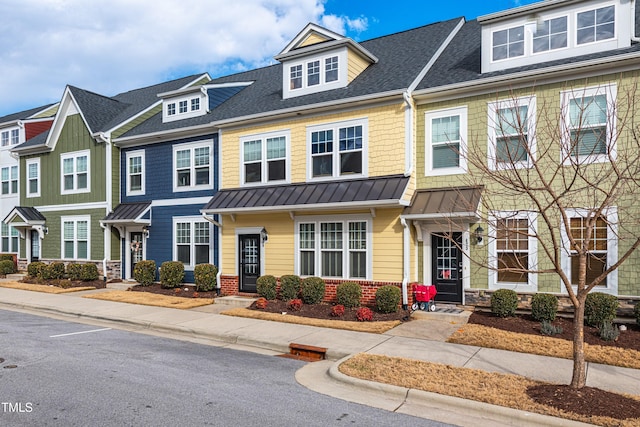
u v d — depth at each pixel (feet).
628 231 30.09
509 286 37.88
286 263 47.29
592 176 34.42
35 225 69.82
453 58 46.01
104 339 33.22
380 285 41.55
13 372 24.52
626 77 33.86
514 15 38.75
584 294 20.44
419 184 42.29
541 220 36.47
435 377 22.86
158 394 21.27
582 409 18.57
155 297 50.03
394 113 41.96
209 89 58.08
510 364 25.59
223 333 33.86
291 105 48.03
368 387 22.15
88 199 65.16
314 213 45.39
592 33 36.19
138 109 68.03
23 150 73.05
